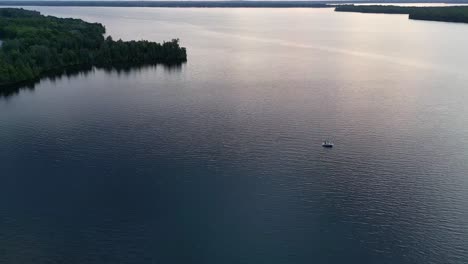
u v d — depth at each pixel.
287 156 95.81
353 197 80.19
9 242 69.44
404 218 74.25
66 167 92.19
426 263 64.56
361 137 105.44
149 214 75.75
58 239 70.12
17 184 85.38
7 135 109.00
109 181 86.38
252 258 65.56
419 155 95.56
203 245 68.44
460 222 73.06
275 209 76.81
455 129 110.00
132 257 66.38
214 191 82.44
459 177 86.31
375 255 66.25
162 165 92.31
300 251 67.00
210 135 107.19
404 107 128.12
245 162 93.25
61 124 116.31
